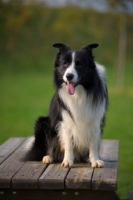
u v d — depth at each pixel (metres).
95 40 31.02
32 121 13.88
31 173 4.49
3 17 29.89
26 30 31.50
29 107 16.47
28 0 29.98
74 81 4.96
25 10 29.84
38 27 31.67
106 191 4.19
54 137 5.39
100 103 5.20
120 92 20.28
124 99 18.47
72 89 4.98
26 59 29.31
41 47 30.86
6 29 30.17
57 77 5.30
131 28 31.80
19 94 19.84
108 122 13.69
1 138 11.36
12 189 4.30
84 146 5.32
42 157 5.46
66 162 4.96
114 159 5.38
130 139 11.36
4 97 18.89
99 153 5.77
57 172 4.57
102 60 29.50
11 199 4.32
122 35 22.89
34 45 30.89
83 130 5.20
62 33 31.05
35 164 5.08
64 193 4.25
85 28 31.41
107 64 29.08
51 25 31.72
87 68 5.14
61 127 5.25
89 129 5.21
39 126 5.50
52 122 5.38
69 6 30.73
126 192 7.20
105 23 31.53
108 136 11.68
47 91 20.91
